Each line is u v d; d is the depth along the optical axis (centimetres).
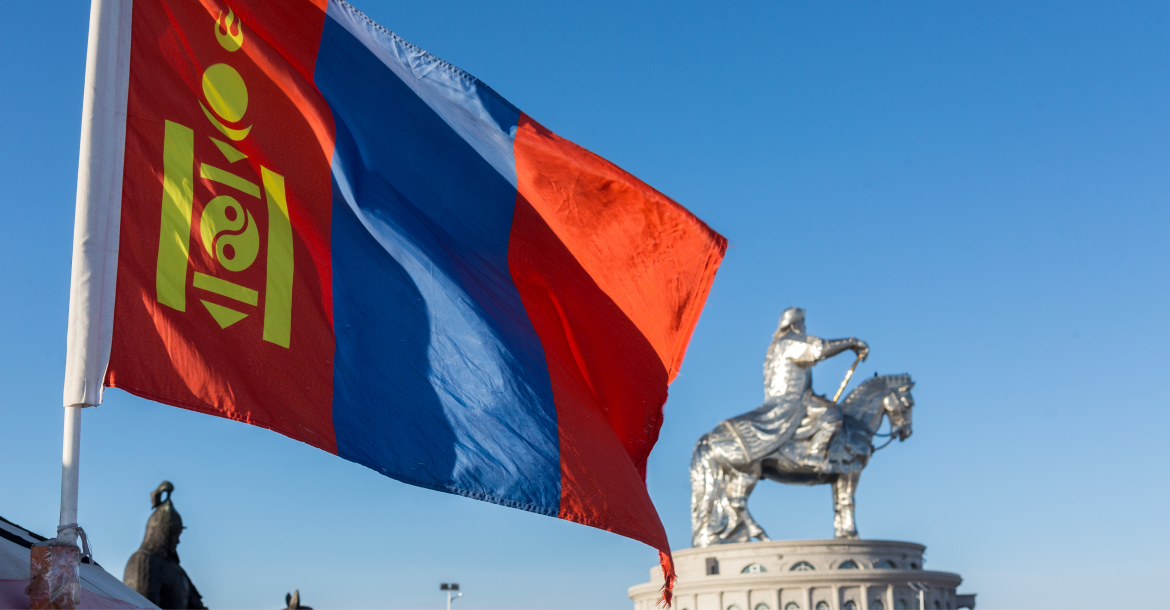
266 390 791
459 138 1039
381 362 867
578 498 909
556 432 931
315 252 872
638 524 935
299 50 958
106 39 771
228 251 812
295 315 833
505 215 1048
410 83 1023
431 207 1014
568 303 1087
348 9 1001
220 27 880
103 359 715
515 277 1055
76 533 676
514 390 928
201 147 827
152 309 751
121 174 757
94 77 762
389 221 943
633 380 1116
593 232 1087
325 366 832
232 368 777
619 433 1116
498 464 886
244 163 852
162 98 814
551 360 998
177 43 845
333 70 978
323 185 903
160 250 773
